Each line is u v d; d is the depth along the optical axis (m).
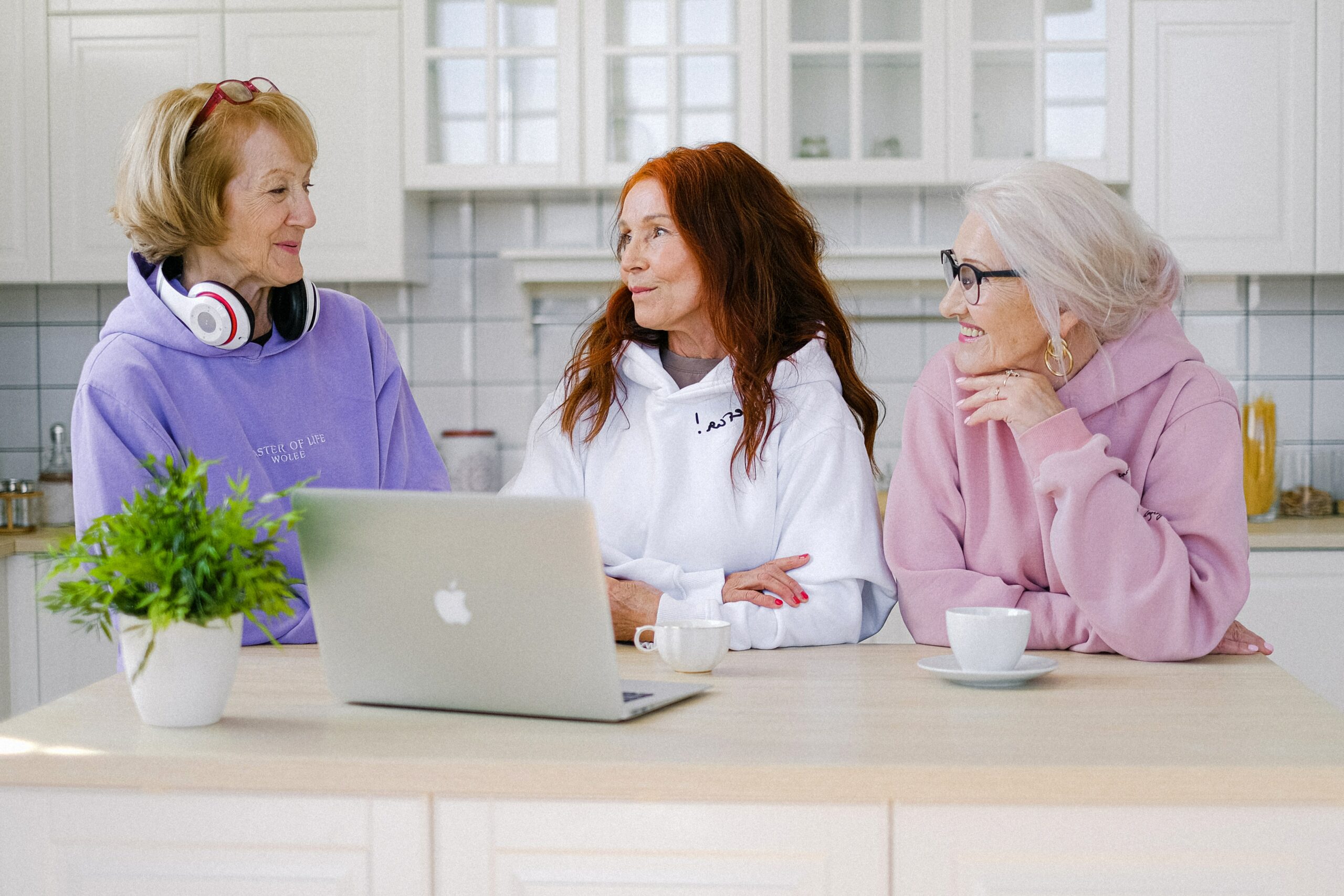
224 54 3.01
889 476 3.22
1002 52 2.95
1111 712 1.10
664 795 0.94
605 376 1.61
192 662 1.05
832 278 3.00
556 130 3.02
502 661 1.07
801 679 1.24
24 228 3.05
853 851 0.94
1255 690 1.18
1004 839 0.94
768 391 1.51
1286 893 0.93
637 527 1.56
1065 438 1.34
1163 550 1.31
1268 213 2.96
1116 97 2.95
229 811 0.98
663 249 1.52
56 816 0.99
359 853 0.98
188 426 1.52
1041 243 1.34
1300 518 3.09
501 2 3.02
